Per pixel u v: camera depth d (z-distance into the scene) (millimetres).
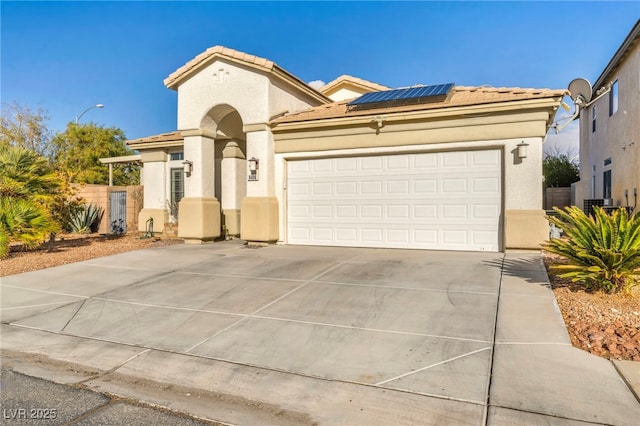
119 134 36719
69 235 17953
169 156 16828
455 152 10953
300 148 12570
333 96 19062
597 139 21750
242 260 10477
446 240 11070
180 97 13977
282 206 12891
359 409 3900
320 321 6129
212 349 5395
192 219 13812
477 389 4102
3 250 11023
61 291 8336
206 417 3881
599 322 5566
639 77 15328
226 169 15578
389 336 5484
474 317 5949
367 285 7742
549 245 7430
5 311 7277
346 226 12188
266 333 5797
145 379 4695
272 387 4387
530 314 5957
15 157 11922
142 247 13172
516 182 10281
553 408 3713
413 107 11461
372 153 11734
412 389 4180
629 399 3805
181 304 7223
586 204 19766
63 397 4297
